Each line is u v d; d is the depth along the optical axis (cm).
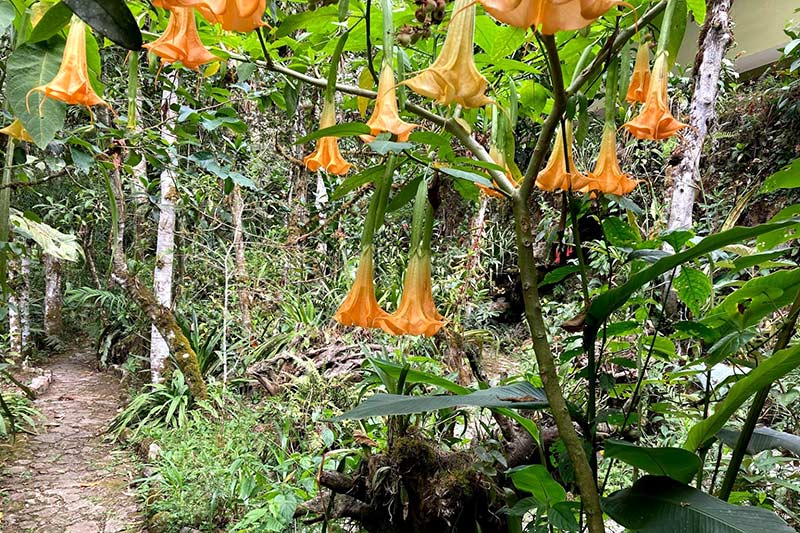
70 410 485
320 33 136
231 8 53
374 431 193
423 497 112
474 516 114
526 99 158
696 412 184
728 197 450
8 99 76
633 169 344
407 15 121
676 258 78
